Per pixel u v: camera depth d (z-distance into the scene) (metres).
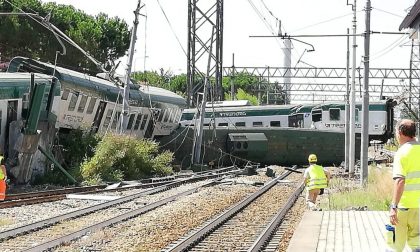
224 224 14.61
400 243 6.84
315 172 16.52
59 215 14.66
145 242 11.76
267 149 41.94
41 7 52.75
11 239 11.98
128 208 17.39
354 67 31.94
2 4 48.34
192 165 38.34
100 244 11.52
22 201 17.88
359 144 44.44
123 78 35.97
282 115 46.88
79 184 26.00
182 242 11.27
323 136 42.75
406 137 6.86
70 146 29.44
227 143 41.38
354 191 21.81
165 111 40.97
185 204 18.36
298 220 15.51
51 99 26.64
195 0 46.84
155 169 32.19
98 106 32.44
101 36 60.38
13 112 24.72
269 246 11.70
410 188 6.72
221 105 48.66
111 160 28.20
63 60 54.56
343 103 46.09
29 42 50.97
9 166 23.83
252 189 24.55
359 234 11.88
